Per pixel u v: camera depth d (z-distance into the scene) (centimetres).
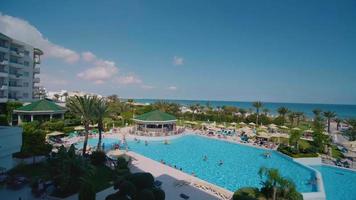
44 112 5181
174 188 2156
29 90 6331
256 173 3134
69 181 1844
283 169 3344
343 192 2588
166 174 2550
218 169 3272
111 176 2311
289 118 8712
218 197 2012
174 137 5278
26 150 2611
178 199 1916
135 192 1556
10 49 5681
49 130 4400
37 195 1767
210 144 4878
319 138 4262
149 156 3816
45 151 2659
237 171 3203
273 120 7931
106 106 3334
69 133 4731
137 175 1692
